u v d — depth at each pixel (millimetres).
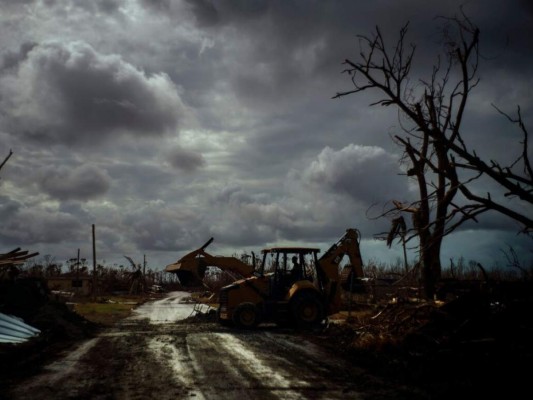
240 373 9383
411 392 7832
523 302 10273
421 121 7746
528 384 7609
